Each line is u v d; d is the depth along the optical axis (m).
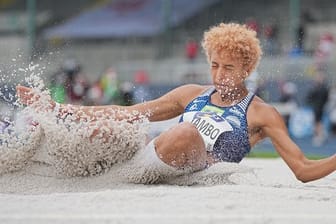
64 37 50.38
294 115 36.06
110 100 36.34
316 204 7.45
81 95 35.97
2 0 56.50
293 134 36.03
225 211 6.76
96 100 36.66
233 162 9.27
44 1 55.47
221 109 9.32
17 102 9.04
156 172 8.80
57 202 7.28
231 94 9.30
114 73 37.25
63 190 8.71
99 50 49.66
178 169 8.79
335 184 10.02
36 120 8.94
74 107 9.14
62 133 8.79
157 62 45.66
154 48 48.59
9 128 9.05
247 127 9.18
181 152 8.62
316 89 35.12
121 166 9.02
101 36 50.91
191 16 50.78
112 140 8.81
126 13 53.56
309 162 8.88
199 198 7.50
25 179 8.97
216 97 9.48
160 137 8.72
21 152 8.99
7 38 51.25
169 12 47.38
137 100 36.19
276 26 43.81
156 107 9.61
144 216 6.40
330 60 38.28
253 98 9.38
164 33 48.41
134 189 8.48
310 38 45.03
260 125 9.20
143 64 45.53
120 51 49.06
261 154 23.39
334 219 6.44
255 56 9.32
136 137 8.86
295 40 40.59
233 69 9.20
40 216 6.41
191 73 40.41
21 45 48.97
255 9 49.72
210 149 9.16
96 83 39.00
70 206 7.02
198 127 9.27
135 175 8.88
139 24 51.69
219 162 9.13
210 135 9.16
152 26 51.09
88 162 8.95
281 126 9.17
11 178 8.98
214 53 9.24
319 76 35.25
